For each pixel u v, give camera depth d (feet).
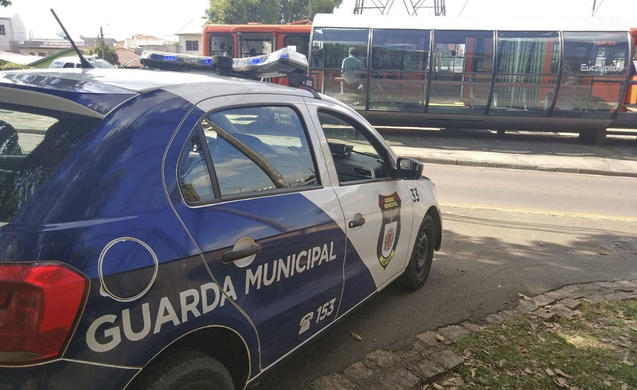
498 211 25.21
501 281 15.14
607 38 46.03
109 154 5.76
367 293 10.66
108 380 5.28
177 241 6.02
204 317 6.28
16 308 4.77
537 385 9.66
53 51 240.53
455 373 9.96
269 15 154.51
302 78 14.11
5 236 5.01
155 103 6.54
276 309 7.63
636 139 55.16
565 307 13.25
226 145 7.34
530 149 46.68
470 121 49.60
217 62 11.72
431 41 47.83
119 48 192.95
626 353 10.98
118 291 5.31
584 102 47.29
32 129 6.12
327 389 9.19
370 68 48.91
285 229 7.73
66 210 5.27
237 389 7.38
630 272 16.62
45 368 4.83
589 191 31.60
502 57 47.32
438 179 33.78
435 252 17.83
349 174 10.44
